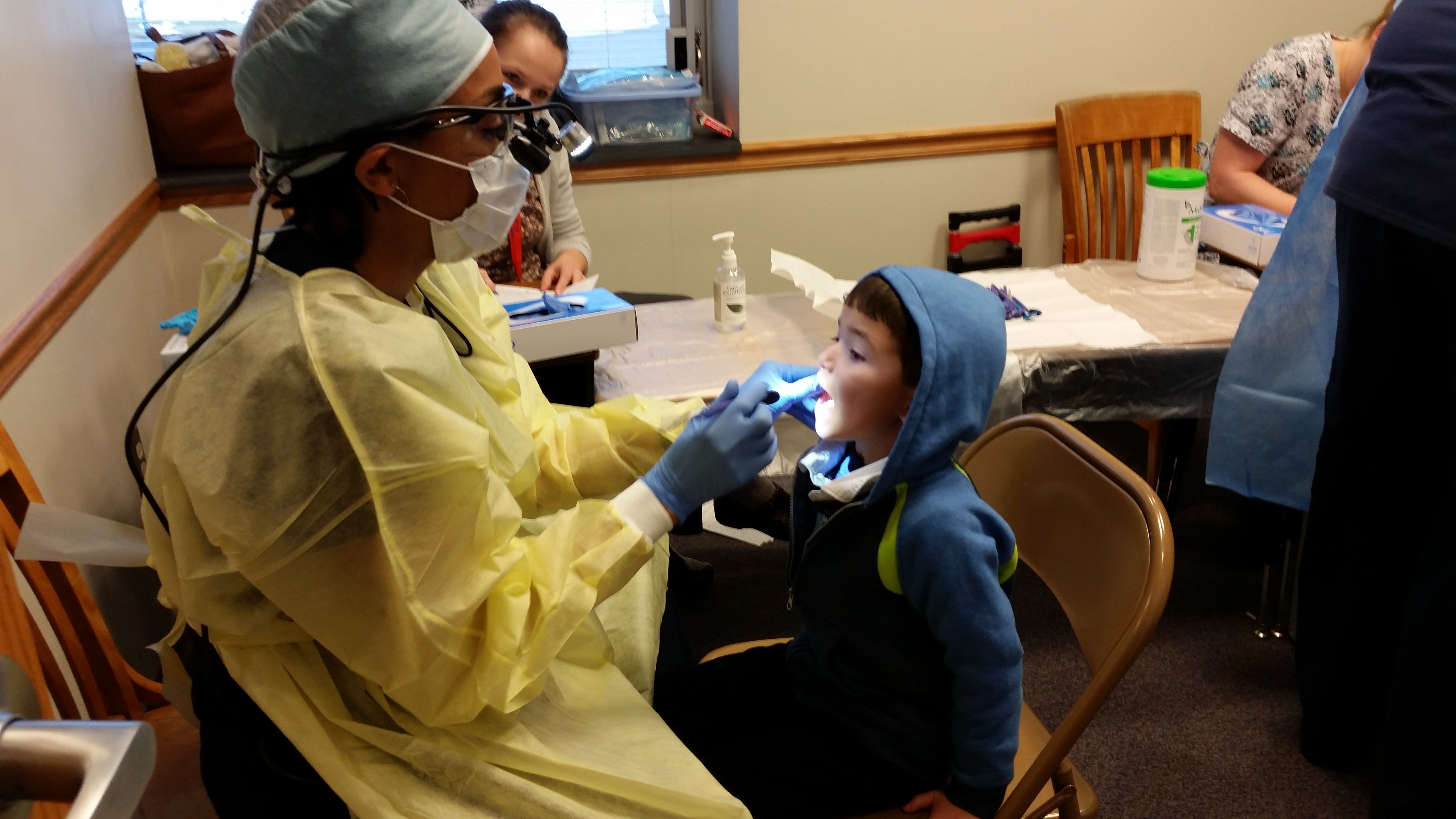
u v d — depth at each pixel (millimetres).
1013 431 1258
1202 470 2594
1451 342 1241
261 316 823
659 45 2898
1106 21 2834
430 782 914
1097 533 1093
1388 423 1381
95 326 1827
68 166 1810
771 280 2928
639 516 987
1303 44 2332
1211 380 1653
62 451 1593
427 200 912
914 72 2779
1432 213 1217
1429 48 1243
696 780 955
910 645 1057
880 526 1029
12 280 1479
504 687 894
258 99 832
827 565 1063
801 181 2830
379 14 813
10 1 1622
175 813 1160
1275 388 1565
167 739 1268
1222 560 2236
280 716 899
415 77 840
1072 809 1084
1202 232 2061
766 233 2869
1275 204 2271
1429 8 1268
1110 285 1947
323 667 933
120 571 1742
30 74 1674
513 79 1911
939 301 989
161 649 1062
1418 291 1301
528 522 1183
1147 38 2877
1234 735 1747
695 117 2873
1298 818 1571
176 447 820
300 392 799
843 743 1095
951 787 1047
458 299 1120
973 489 1055
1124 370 1626
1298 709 1801
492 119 901
